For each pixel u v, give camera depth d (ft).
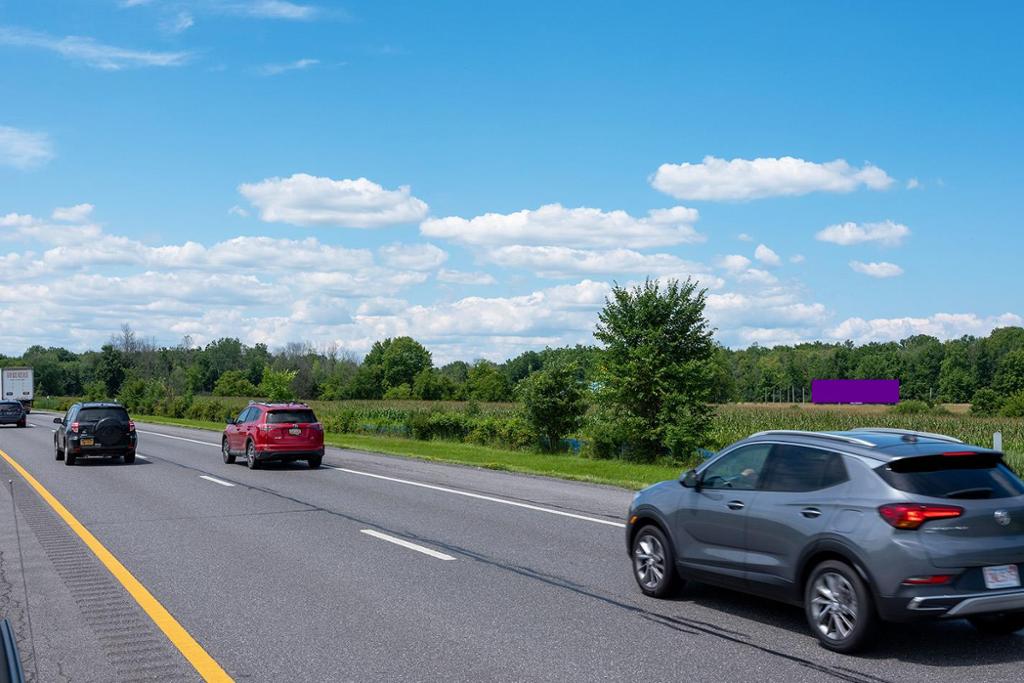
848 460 22.88
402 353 467.93
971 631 23.84
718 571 25.62
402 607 26.68
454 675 20.21
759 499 24.59
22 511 48.80
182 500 53.62
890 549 20.85
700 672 20.34
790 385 575.79
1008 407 240.94
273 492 57.93
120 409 83.35
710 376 85.10
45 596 28.19
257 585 29.71
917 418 163.84
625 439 87.86
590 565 32.99
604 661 21.22
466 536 39.60
